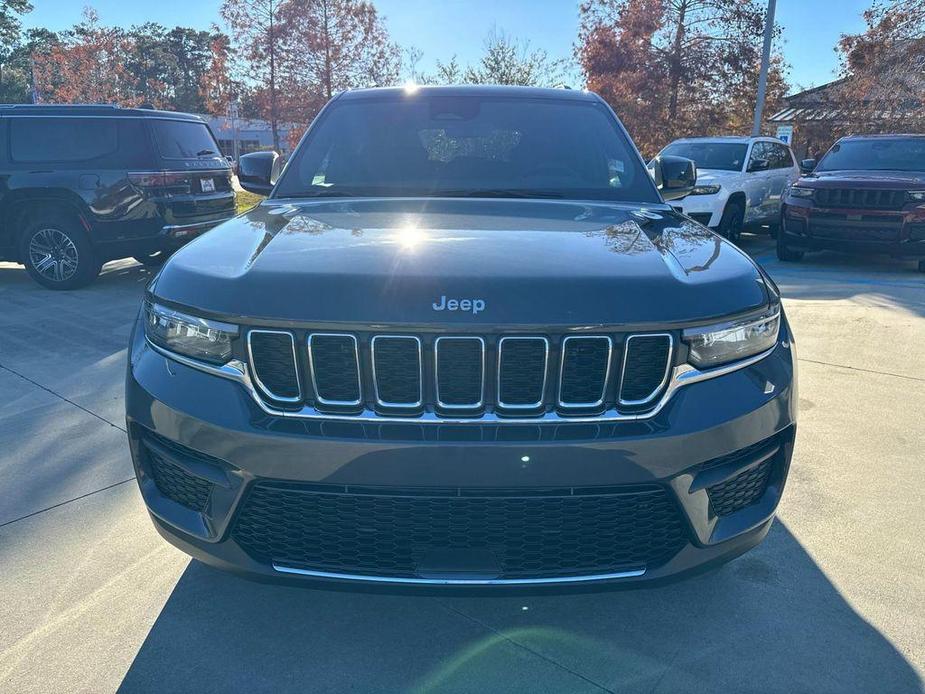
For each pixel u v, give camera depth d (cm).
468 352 173
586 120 321
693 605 233
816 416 389
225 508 186
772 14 1573
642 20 1983
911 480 317
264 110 2611
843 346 525
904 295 704
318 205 265
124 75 2725
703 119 2044
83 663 205
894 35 1880
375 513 179
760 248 1101
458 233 215
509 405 175
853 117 1958
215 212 797
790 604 233
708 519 190
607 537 184
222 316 182
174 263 209
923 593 239
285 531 186
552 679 201
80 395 414
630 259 195
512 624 224
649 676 203
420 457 171
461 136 309
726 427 183
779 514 288
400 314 172
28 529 272
